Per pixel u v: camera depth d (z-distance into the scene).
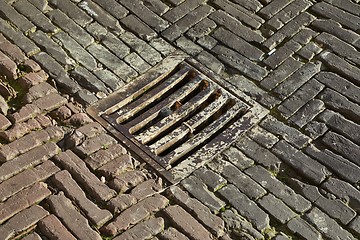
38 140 3.75
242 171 3.72
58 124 3.89
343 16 4.65
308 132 3.93
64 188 3.53
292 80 4.23
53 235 3.32
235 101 4.09
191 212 3.50
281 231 3.46
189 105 4.03
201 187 3.62
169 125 3.93
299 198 3.60
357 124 3.99
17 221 3.36
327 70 4.32
